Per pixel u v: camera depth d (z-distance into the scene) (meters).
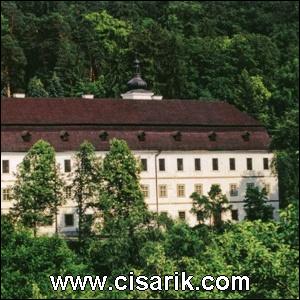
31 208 195.88
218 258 118.94
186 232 149.50
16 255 152.12
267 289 103.44
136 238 157.50
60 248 156.38
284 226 109.50
